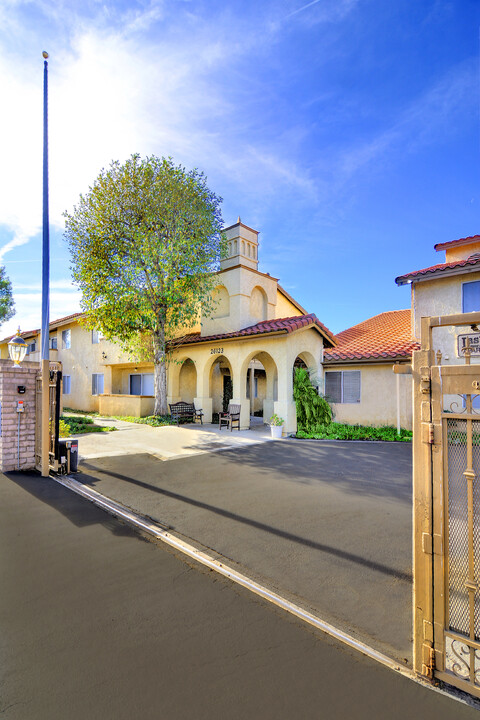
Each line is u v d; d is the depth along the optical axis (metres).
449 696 2.54
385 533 5.41
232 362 16.91
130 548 4.91
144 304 16.23
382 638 3.16
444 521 2.65
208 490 7.47
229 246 18.84
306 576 4.21
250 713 2.38
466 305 15.09
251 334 15.27
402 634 3.21
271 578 4.16
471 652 2.52
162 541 5.14
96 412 24.08
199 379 18.58
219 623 3.33
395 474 8.83
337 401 18.17
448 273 14.80
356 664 2.84
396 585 4.03
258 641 3.09
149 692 2.55
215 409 21.69
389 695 2.54
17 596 3.75
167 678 2.68
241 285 17.39
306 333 16.28
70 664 2.82
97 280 16.52
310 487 7.72
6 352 33.66
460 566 2.85
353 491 7.45
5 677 2.69
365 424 17.31
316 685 2.62
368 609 3.59
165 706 2.44
